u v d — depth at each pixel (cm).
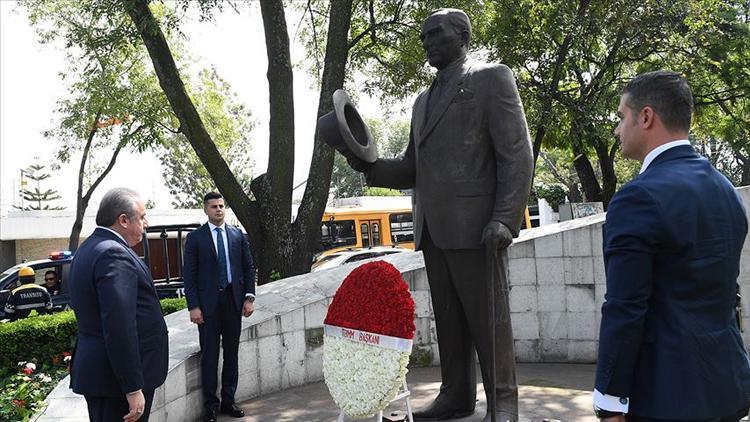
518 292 595
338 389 353
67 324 712
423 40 377
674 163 199
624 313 185
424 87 1269
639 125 205
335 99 355
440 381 518
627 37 1505
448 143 361
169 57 1022
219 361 493
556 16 1397
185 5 964
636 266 185
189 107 1034
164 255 1362
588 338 584
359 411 344
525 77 1581
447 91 365
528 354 593
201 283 473
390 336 334
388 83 1348
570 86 1759
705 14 1442
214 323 468
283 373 536
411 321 334
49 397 392
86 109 1558
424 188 371
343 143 354
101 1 978
